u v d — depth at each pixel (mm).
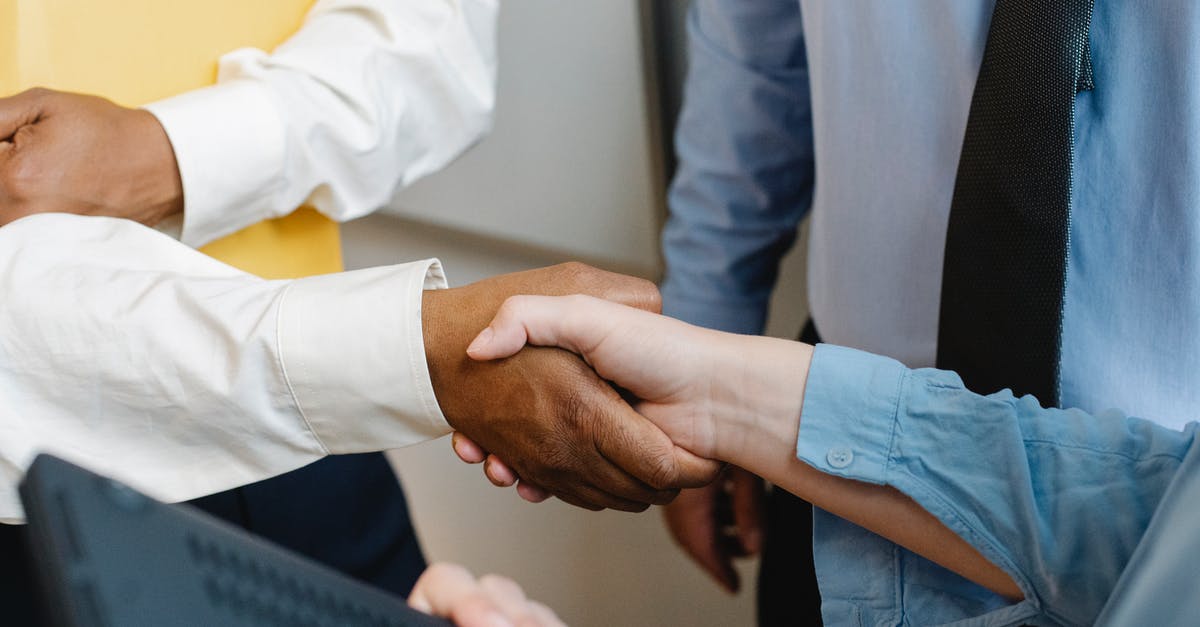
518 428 622
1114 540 513
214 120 719
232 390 602
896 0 696
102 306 602
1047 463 536
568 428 611
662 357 595
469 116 877
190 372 601
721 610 1449
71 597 244
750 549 1043
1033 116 587
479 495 1527
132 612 251
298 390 610
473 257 1381
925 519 572
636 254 1267
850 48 734
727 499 1063
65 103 679
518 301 595
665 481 620
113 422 619
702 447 620
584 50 1188
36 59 716
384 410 622
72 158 667
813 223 876
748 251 1021
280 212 781
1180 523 452
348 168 801
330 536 914
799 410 587
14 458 607
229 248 805
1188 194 592
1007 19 605
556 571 1521
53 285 607
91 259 630
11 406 605
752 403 597
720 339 602
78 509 252
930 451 556
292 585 283
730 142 970
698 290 1055
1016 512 531
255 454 632
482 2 865
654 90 1186
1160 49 581
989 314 625
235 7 806
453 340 616
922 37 694
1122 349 642
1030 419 546
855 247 782
